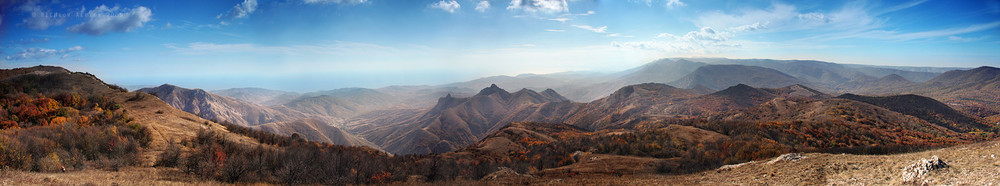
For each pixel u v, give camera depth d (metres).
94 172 33.34
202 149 48.59
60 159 35.53
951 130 182.62
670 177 40.38
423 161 86.19
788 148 71.81
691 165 54.94
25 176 25.36
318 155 55.00
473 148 153.88
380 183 46.28
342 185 42.31
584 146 113.69
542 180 44.50
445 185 46.28
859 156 31.67
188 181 32.66
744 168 37.84
